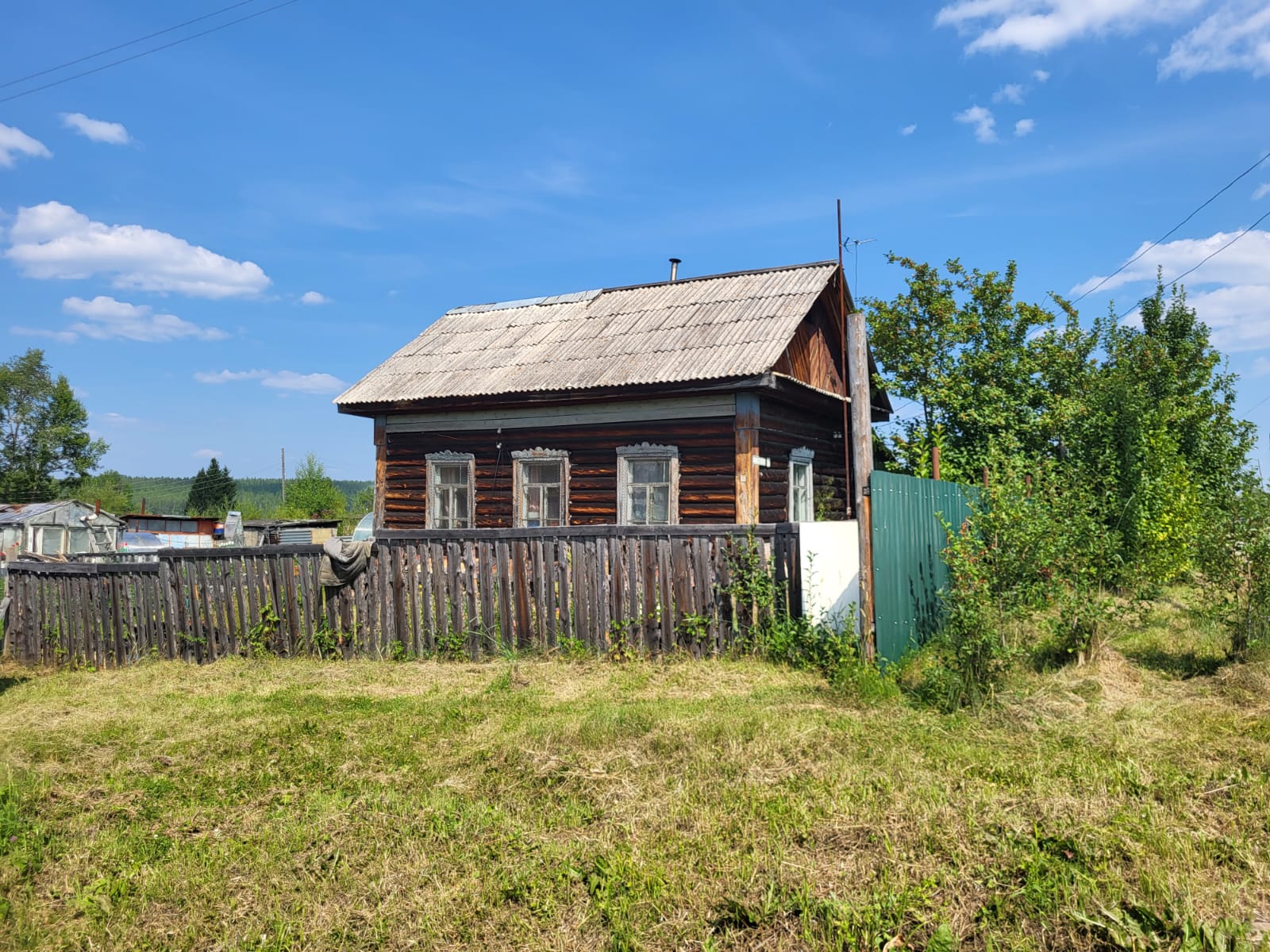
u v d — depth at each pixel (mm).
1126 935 3111
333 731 6488
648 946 3301
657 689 7574
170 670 9641
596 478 13375
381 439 15242
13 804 5062
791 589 8500
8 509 31891
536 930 3469
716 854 3969
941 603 9719
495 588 9281
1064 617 7789
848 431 16188
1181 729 5871
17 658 11352
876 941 3178
